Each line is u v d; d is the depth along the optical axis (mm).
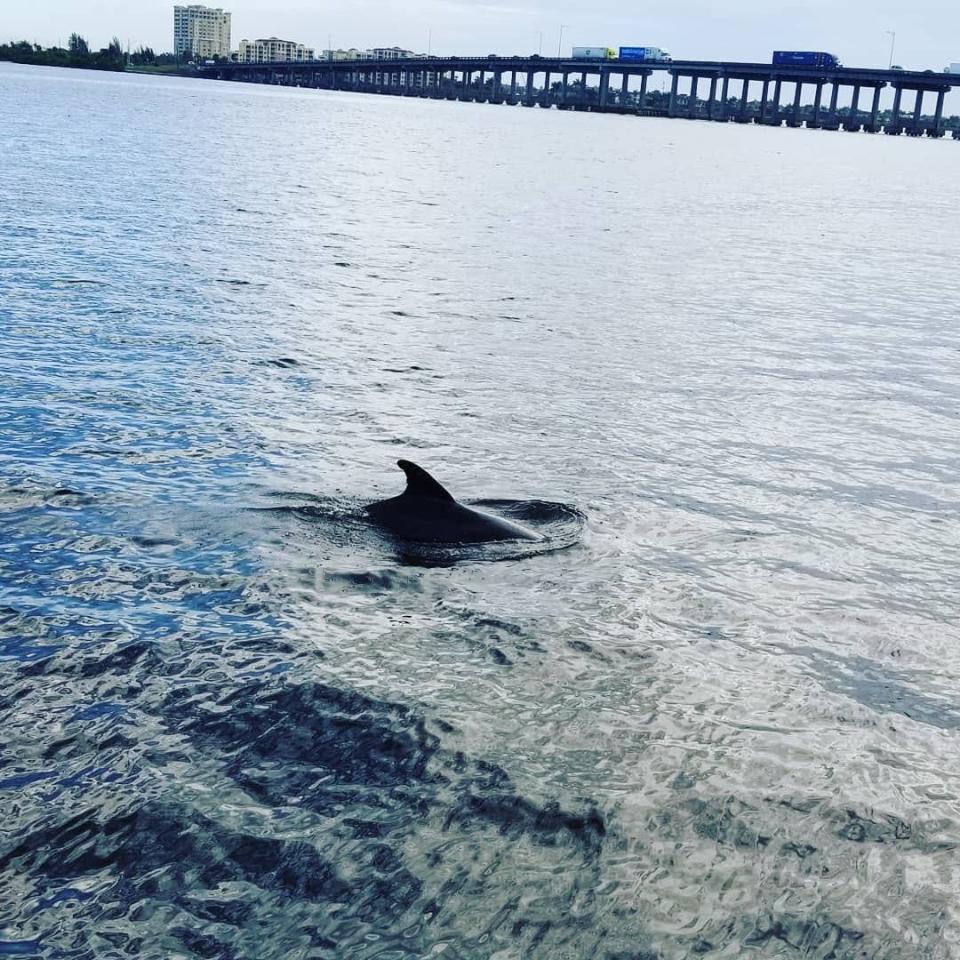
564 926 5410
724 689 8102
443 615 9016
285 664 7984
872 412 17750
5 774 6418
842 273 37125
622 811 6398
